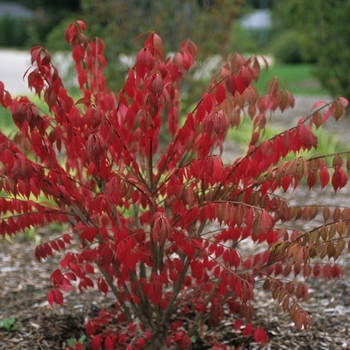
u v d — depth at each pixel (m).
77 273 2.62
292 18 11.50
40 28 37.44
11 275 4.17
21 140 2.89
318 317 3.35
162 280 2.53
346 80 11.37
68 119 2.32
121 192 2.28
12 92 13.34
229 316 3.40
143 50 2.12
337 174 2.31
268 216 2.18
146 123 2.21
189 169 2.49
